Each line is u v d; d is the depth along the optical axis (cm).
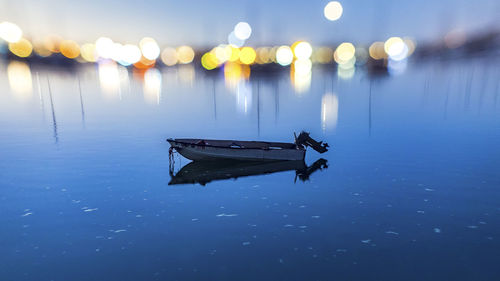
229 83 8656
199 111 3962
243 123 3191
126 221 1166
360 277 851
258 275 866
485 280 830
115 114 3684
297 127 2952
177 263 921
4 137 2492
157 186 1507
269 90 6525
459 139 2222
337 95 5375
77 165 1805
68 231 1095
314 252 963
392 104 4109
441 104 3922
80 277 862
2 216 1195
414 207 1234
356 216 1180
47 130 2775
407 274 858
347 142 2306
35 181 1550
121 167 1778
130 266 907
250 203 1319
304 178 1602
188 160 1934
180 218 1189
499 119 2867
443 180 1491
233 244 1014
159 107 4281
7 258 943
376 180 1530
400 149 2042
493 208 1202
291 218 1180
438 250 955
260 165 1833
